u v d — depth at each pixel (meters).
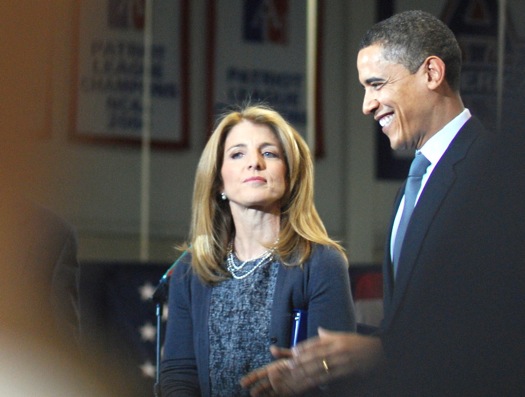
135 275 16.20
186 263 7.92
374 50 6.94
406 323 2.19
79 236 23.89
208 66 25.33
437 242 2.25
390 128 6.95
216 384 7.41
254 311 7.44
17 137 1.66
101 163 24.05
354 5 26.33
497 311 2.06
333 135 26.33
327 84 26.25
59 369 2.31
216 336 7.46
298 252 7.54
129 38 24.34
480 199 2.16
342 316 7.33
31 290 3.30
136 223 24.48
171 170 25.03
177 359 7.74
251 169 7.62
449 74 6.84
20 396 2.15
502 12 24.66
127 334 15.93
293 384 5.63
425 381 2.10
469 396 2.05
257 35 25.78
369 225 26.38
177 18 25.06
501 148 2.15
